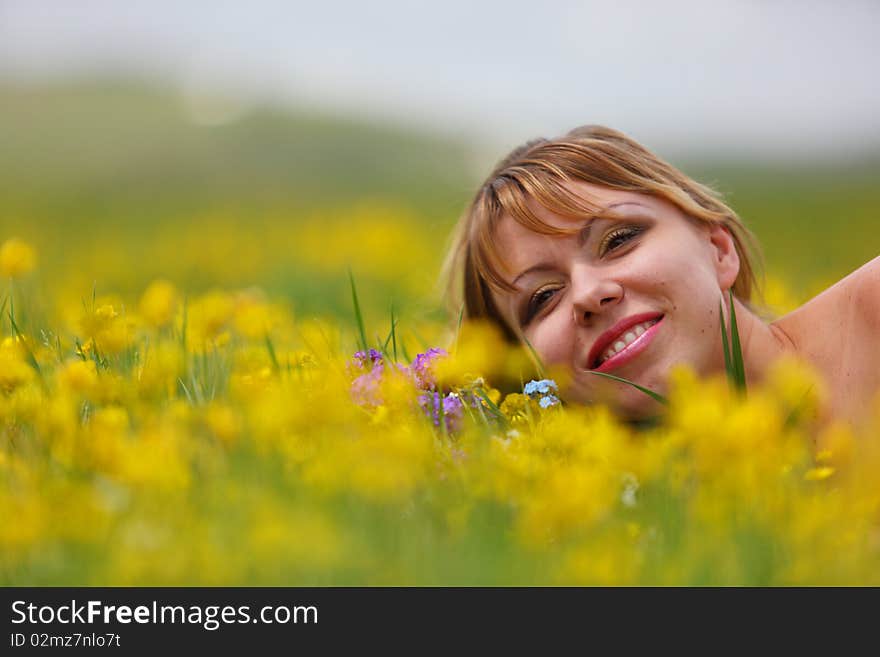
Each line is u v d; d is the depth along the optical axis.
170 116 47.59
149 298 5.99
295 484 3.84
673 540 3.67
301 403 4.23
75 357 5.65
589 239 5.43
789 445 4.15
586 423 4.96
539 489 3.89
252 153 40.56
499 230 5.65
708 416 3.84
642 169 5.76
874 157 44.41
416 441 4.00
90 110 48.19
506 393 6.12
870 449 4.49
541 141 6.47
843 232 21.27
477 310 6.16
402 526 3.70
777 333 5.62
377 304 11.72
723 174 39.06
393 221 21.02
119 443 3.84
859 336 5.39
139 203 30.66
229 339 6.08
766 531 3.59
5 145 41.16
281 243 18.44
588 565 3.42
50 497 3.65
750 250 6.66
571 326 5.33
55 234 22.00
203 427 4.42
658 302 5.24
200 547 3.42
